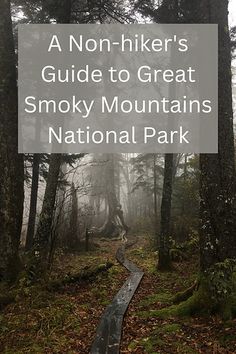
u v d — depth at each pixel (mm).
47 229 12039
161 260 13789
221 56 8430
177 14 13570
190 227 17047
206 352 6375
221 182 8164
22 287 9703
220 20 8492
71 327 7902
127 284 11641
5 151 10523
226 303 7625
